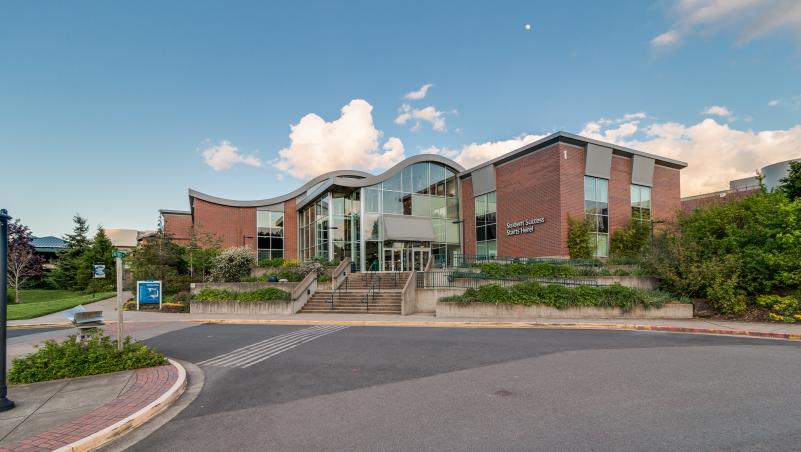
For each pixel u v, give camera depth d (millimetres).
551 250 27109
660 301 15531
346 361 9164
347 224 31766
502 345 10680
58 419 5582
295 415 5797
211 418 5785
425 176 34438
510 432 4949
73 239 42719
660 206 32562
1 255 6238
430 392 6691
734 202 19328
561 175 26812
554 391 6562
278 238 39344
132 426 5523
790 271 14344
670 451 4367
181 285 27406
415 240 32250
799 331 11883
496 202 32219
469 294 17094
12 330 16344
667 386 6715
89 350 8289
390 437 4906
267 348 10977
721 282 15188
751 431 4867
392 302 19797
